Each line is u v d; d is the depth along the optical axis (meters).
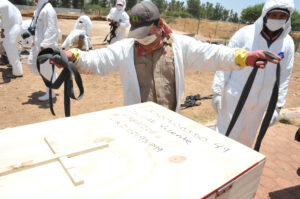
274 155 3.59
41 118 4.38
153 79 2.07
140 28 1.81
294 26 36.75
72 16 27.83
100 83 6.69
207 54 2.00
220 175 1.01
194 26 32.09
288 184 2.95
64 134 1.29
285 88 2.61
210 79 7.86
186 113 5.02
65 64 1.61
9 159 1.06
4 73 6.83
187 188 0.93
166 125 1.47
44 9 4.49
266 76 2.49
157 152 1.16
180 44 2.06
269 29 2.39
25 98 5.26
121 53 2.09
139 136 1.32
